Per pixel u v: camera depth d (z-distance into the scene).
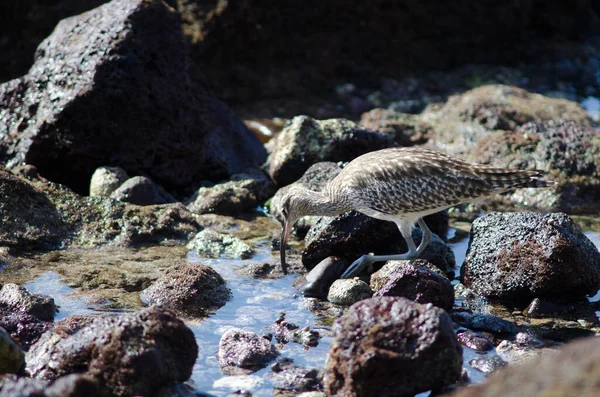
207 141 50.16
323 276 34.84
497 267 34.53
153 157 46.53
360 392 23.81
